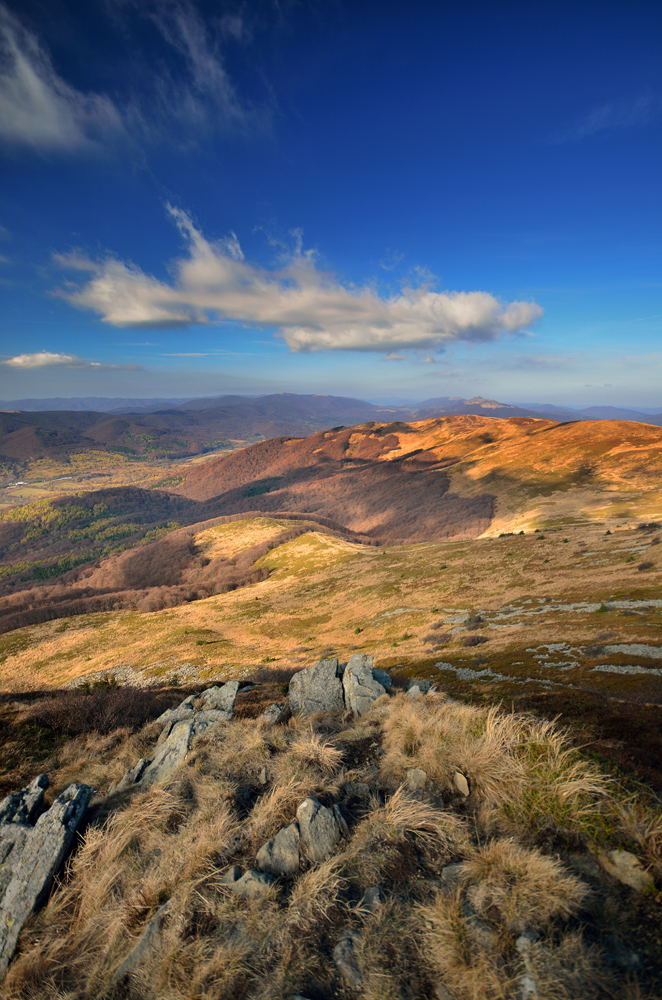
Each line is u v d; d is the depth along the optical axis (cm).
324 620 5534
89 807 737
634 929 355
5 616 10169
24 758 1291
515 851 438
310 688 1200
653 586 2934
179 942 404
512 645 2341
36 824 644
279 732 870
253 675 3172
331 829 521
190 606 8412
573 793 497
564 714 905
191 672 4025
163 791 691
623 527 6456
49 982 426
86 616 8831
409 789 584
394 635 3872
